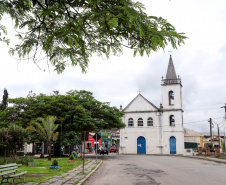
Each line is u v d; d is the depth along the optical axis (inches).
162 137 1737.2
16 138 763.4
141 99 1838.1
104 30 169.6
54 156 1285.7
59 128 1218.0
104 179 457.7
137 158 1182.9
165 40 156.8
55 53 216.5
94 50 218.4
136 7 150.8
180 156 1400.1
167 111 1758.1
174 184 393.7
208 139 2972.4
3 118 1207.6
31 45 210.1
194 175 508.4
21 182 386.9
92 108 1323.8
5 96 1617.9
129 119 1838.1
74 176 481.4
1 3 195.8
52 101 1200.8
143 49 181.5
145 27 152.3
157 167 701.3
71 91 1459.2
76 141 1263.5
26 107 1235.9
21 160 714.8
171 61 1859.0
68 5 181.0
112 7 144.8
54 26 200.5
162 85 1793.8
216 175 507.2
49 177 451.5
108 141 2795.3
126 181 430.3
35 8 201.2
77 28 144.6
